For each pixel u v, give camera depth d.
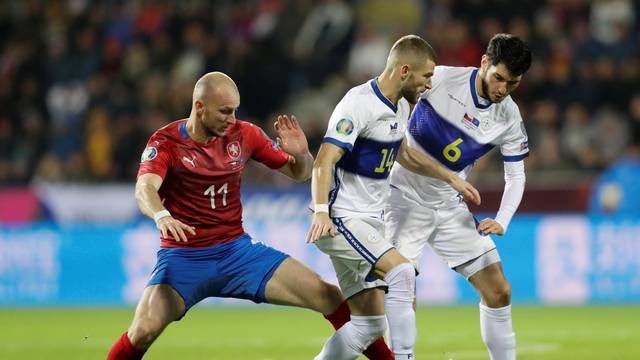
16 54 65.62
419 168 24.14
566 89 59.44
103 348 33.25
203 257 21.86
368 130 21.95
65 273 51.94
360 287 22.27
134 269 51.88
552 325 39.56
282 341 34.94
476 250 24.45
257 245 22.41
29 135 59.88
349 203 22.38
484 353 30.69
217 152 21.84
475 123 24.23
